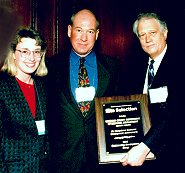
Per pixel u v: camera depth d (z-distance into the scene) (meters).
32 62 2.43
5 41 3.65
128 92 2.90
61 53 3.01
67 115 2.80
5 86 2.38
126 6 3.88
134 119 2.70
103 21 3.89
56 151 2.78
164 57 2.69
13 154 2.36
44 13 3.79
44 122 2.53
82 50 2.88
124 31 3.89
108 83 2.90
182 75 2.59
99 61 2.97
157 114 2.67
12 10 3.69
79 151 2.82
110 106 2.73
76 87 2.89
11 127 2.36
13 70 2.43
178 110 2.57
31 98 2.51
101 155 2.65
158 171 2.68
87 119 2.82
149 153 2.62
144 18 2.69
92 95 2.87
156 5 3.79
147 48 2.70
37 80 2.61
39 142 2.47
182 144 2.58
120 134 2.68
